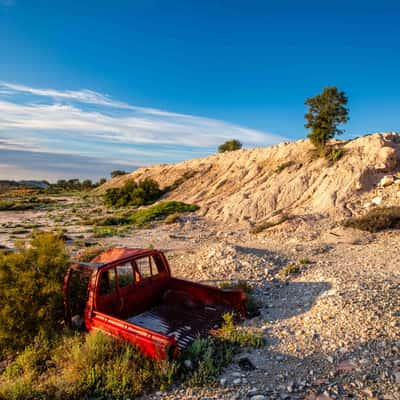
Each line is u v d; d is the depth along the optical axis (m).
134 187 47.25
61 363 5.52
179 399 4.38
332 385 4.39
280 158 37.66
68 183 135.00
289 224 19.81
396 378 4.36
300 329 6.10
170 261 12.42
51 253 6.92
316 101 29.23
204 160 54.97
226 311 6.76
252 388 4.50
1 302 6.44
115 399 4.44
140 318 6.66
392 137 28.61
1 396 4.58
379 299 6.68
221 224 25.53
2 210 46.28
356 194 22.98
